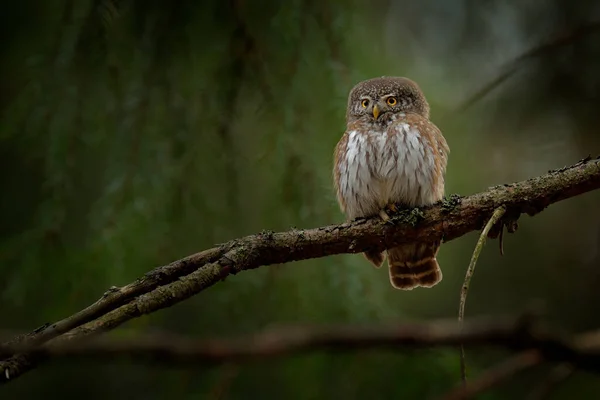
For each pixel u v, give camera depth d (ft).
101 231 26.99
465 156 34.88
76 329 17.90
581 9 32.86
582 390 28.86
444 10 35.73
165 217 27.58
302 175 28.30
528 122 33.53
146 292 19.92
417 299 36.04
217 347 9.98
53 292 27.17
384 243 24.25
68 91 27.04
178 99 28.02
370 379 27.58
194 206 28.09
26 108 26.99
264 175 29.09
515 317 11.09
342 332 10.32
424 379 27.25
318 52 28.04
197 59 28.22
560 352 12.04
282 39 27.94
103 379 31.01
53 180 27.07
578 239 35.63
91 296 27.17
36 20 29.73
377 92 31.60
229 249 21.58
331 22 27.99
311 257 23.63
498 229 23.68
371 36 32.73
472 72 35.60
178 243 27.94
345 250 24.00
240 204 28.66
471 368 27.50
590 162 22.72
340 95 27.96
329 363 27.84
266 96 28.25
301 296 28.68
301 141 28.48
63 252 27.25
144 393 30.66
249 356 9.98
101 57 27.32
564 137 33.68
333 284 28.53
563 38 28.60
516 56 31.96
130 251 27.12
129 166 27.53
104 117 27.61
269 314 28.96
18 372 15.94
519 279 35.73
